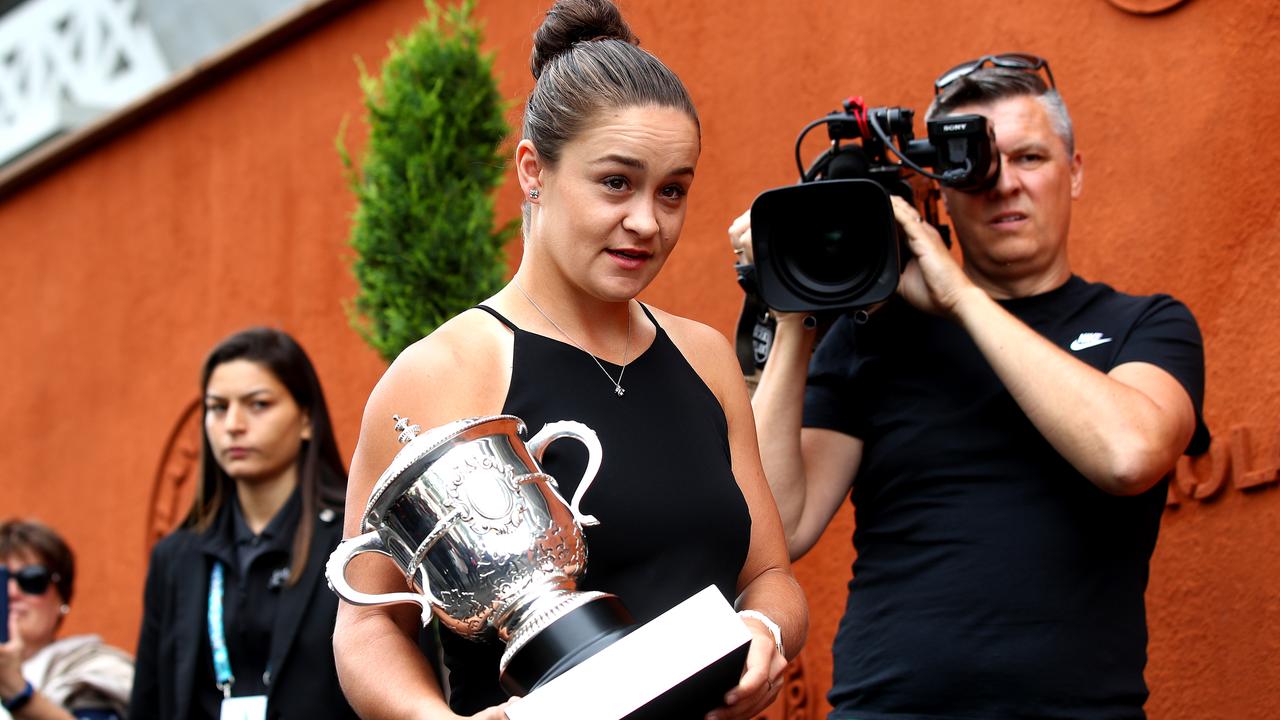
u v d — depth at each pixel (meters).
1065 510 3.55
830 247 3.62
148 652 4.84
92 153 9.18
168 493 8.50
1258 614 4.43
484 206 5.82
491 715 2.39
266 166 8.12
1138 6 4.92
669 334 3.08
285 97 8.06
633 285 2.80
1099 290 3.88
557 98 2.81
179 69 9.30
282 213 8.02
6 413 9.55
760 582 2.97
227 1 8.91
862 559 3.81
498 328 2.90
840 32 5.73
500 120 5.97
